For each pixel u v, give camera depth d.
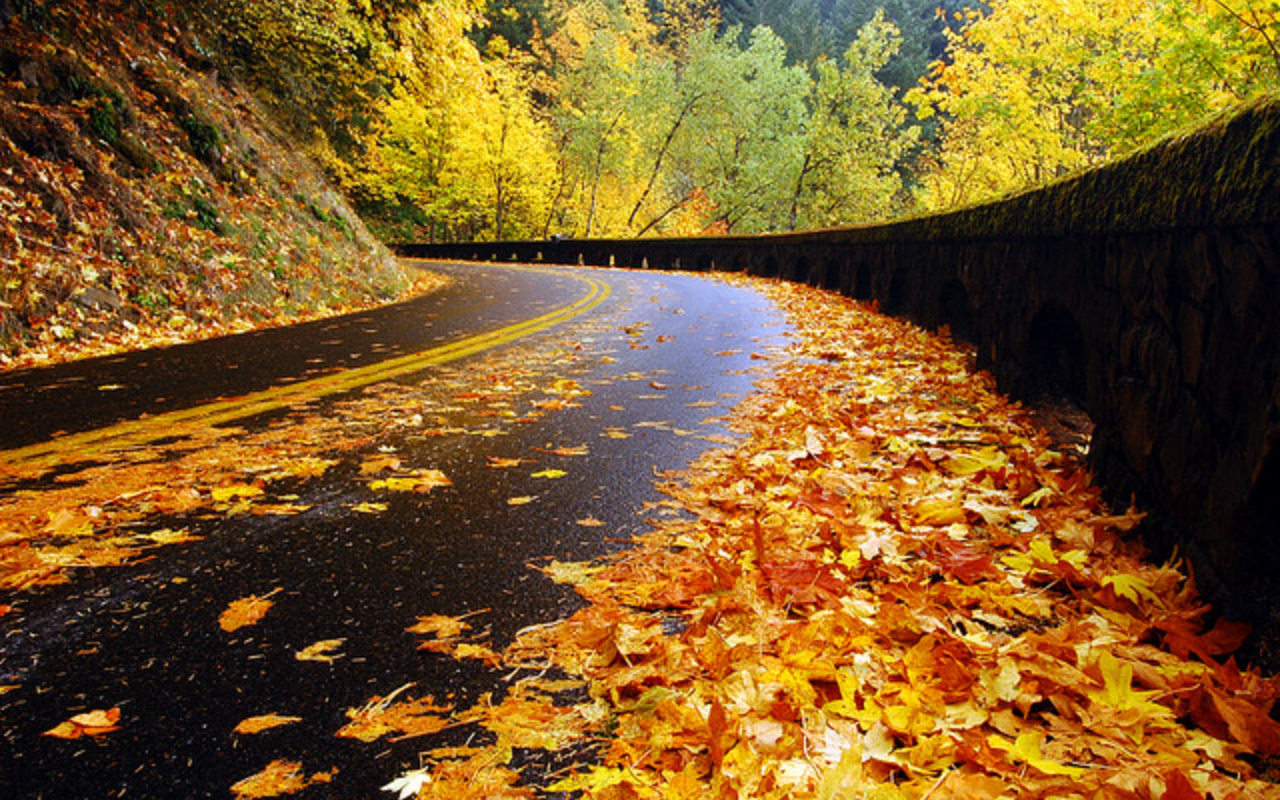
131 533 2.40
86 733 1.41
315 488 2.86
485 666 1.66
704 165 44.66
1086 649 1.63
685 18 56.97
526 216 46.28
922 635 1.76
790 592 1.92
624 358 6.03
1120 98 12.38
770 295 12.08
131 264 7.45
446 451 3.37
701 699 1.48
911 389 4.53
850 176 38.03
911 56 60.56
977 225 4.67
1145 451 2.17
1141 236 2.26
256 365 5.61
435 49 13.77
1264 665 1.50
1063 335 3.76
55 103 7.89
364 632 1.80
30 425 3.76
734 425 3.84
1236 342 1.68
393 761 1.34
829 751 1.33
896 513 2.57
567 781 1.28
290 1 12.62
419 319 8.86
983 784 1.20
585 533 2.43
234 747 1.38
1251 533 1.60
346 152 28.08
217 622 1.84
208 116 10.27
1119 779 1.22
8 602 1.94
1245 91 9.79
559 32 44.09
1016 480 2.81
